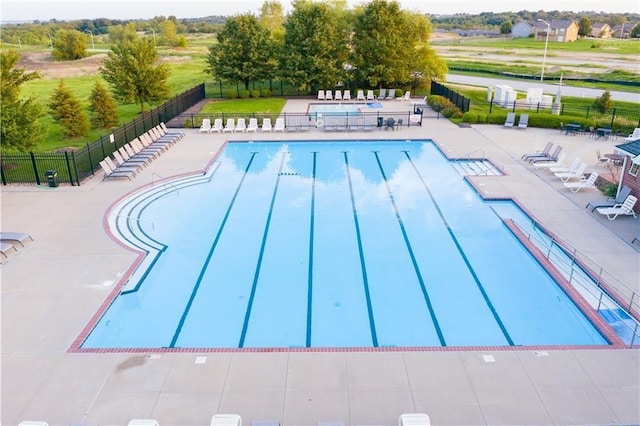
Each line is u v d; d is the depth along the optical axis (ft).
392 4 139.54
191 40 402.72
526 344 34.14
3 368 29.09
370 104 128.26
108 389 27.30
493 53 298.35
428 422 21.39
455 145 81.92
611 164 67.00
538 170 67.92
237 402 26.20
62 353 30.37
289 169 73.31
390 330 35.96
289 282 42.45
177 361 29.50
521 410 25.58
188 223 54.03
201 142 86.07
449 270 44.11
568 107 122.01
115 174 65.41
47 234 48.01
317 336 35.35
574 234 47.34
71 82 187.11
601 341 33.45
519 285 41.68
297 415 25.29
